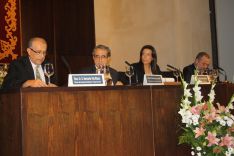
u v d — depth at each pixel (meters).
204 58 4.54
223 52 7.12
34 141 2.15
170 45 6.54
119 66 6.64
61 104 2.25
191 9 6.79
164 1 6.61
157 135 2.64
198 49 6.84
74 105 2.29
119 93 2.47
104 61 3.50
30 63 3.29
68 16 6.04
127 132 2.49
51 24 5.84
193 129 2.61
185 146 2.78
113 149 2.43
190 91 2.86
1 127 2.38
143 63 4.14
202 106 2.61
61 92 2.25
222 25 7.15
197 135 2.54
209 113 2.60
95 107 2.37
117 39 6.69
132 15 6.75
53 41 5.83
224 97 3.07
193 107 2.60
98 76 2.51
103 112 2.40
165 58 6.58
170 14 6.55
